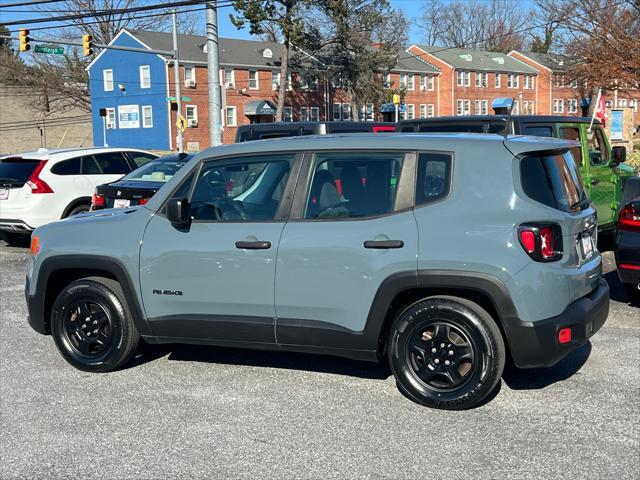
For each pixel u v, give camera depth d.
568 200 4.93
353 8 53.66
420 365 4.89
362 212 4.89
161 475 3.99
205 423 4.70
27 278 5.89
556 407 4.86
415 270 4.68
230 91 57.88
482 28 87.19
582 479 3.85
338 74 57.41
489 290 4.54
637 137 33.00
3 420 4.80
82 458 4.22
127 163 13.20
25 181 11.86
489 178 4.65
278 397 5.14
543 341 4.53
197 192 5.35
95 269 5.60
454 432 4.48
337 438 4.43
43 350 6.41
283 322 5.05
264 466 4.07
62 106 61.22
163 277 5.32
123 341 5.58
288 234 4.99
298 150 5.12
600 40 25.27
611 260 10.23
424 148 4.83
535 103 80.50
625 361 5.80
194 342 5.39
